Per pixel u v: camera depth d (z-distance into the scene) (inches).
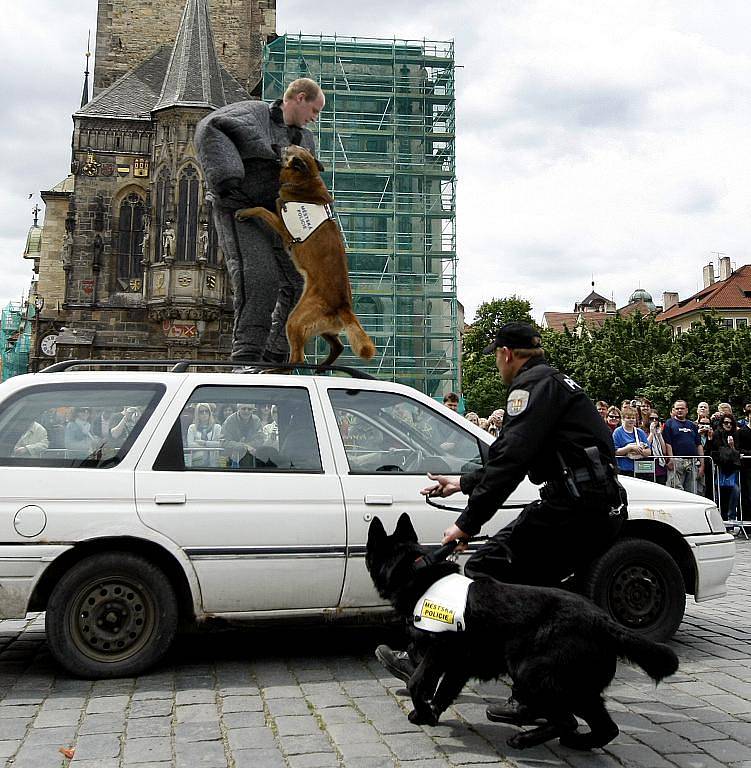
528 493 243.3
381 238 1716.3
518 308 3115.2
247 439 233.3
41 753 163.0
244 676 218.8
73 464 219.1
